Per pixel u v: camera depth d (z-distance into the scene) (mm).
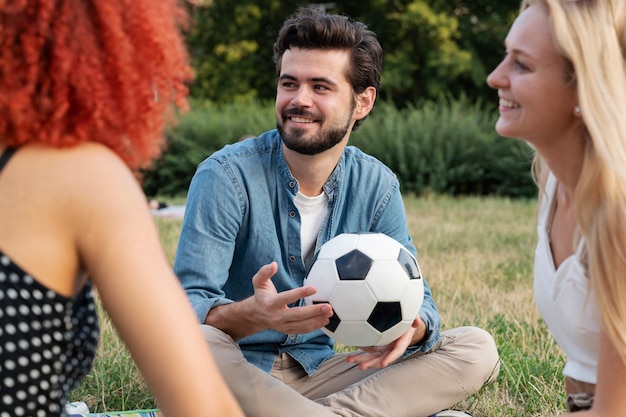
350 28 2994
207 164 3062
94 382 3547
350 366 3176
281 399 2783
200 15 21234
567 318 2148
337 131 2980
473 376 3174
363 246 2689
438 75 19969
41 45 1342
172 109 1586
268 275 2588
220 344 2779
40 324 1342
